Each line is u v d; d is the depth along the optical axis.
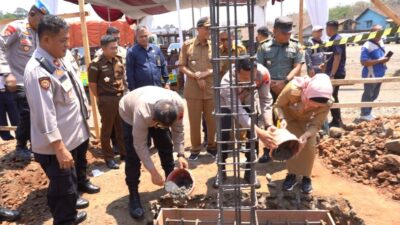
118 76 5.13
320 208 4.16
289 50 4.86
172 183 3.34
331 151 5.49
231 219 3.93
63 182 3.39
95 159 5.68
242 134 3.77
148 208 4.17
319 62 6.62
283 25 4.70
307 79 3.77
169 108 3.18
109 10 13.43
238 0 2.46
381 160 4.73
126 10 12.47
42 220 4.09
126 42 16.41
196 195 4.38
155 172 3.49
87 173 5.20
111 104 5.09
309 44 7.43
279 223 3.90
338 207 4.12
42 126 3.15
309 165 4.16
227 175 4.69
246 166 4.39
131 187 4.03
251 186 2.79
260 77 3.81
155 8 12.45
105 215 4.07
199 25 5.07
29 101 3.16
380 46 7.38
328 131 6.28
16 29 4.64
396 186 4.41
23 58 4.79
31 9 4.66
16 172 4.97
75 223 3.90
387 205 4.09
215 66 2.53
